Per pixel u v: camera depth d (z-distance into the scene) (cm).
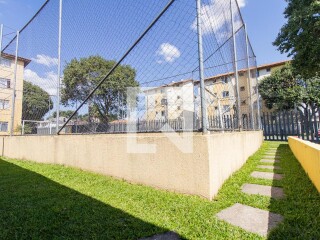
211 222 170
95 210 199
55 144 458
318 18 976
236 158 375
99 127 386
